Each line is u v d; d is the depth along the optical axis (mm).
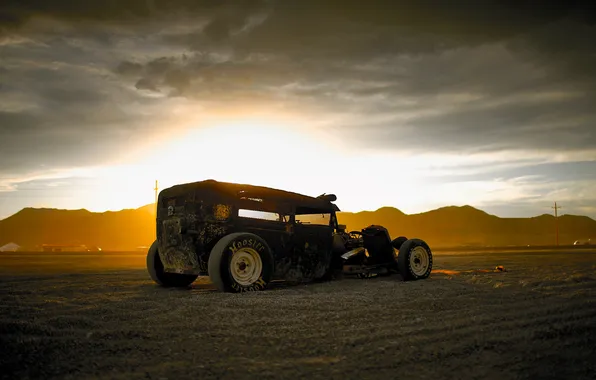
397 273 11500
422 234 154375
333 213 10875
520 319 5793
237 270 8695
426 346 4664
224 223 9102
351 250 10930
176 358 4375
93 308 6926
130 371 4035
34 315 6418
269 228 9570
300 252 9977
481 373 3934
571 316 5879
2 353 4535
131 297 8164
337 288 9094
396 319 5902
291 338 5000
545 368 4047
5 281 11297
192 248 8984
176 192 9367
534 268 13594
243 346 4734
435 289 8523
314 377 3850
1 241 139625
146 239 129750
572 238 154875
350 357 4348
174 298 7918
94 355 4496
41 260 25750
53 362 4293
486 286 8922
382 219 159625
